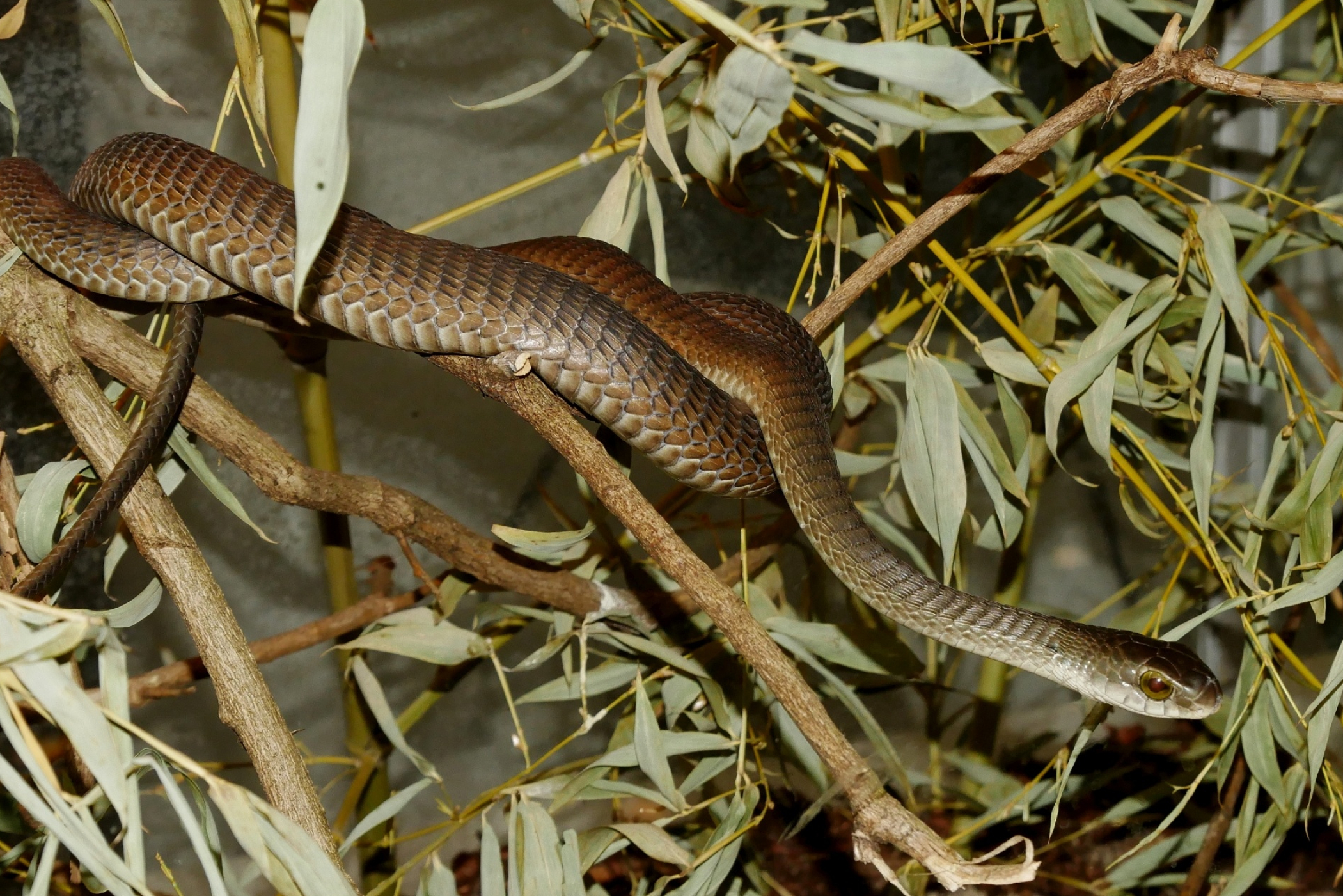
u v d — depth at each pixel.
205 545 2.02
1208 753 1.94
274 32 1.72
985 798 1.98
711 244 2.09
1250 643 1.69
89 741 1.47
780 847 2.01
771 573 1.85
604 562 1.79
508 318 1.64
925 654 2.07
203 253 1.62
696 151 1.65
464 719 2.09
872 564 1.69
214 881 1.48
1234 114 2.03
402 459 2.06
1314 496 1.65
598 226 1.72
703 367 1.70
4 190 1.64
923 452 1.67
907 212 1.69
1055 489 2.26
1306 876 1.96
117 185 1.63
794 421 1.69
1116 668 1.69
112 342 1.63
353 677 1.83
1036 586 2.31
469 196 2.04
